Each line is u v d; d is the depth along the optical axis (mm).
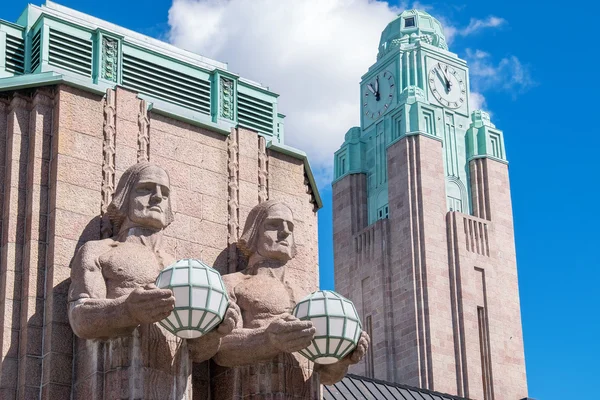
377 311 96625
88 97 20266
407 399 30469
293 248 20781
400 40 106062
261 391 19281
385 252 97938
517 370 96562
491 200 101500
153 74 22250
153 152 20891
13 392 18266
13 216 19234
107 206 19547
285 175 22625
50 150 19734
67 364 18359
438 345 92875
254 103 23625
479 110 106125
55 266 18797
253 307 19812
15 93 19953
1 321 18609
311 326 18281
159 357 17969
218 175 21625
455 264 96625
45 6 22219
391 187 99812
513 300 99000
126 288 18375
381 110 104625
